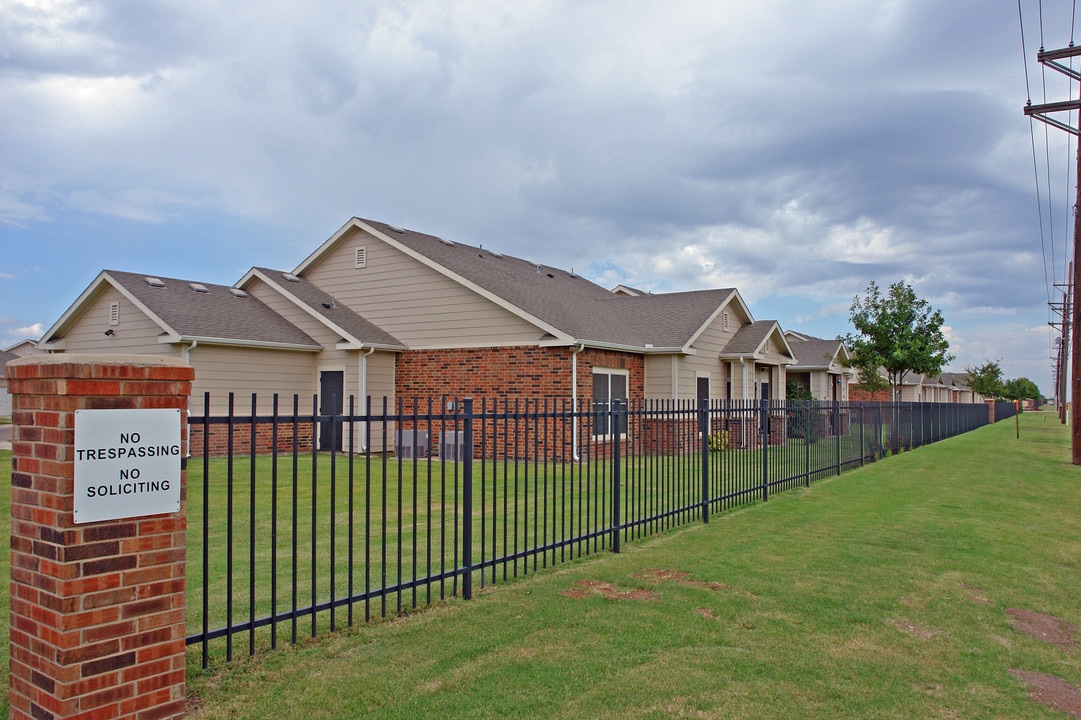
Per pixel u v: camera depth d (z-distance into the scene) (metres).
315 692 3.93
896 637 5.05
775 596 5.90
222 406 16.58
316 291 20.08
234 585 6.07
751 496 10.95
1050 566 7.12
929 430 24.25
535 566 6.51
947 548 7.75
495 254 24.02
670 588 6.07
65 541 3.09
